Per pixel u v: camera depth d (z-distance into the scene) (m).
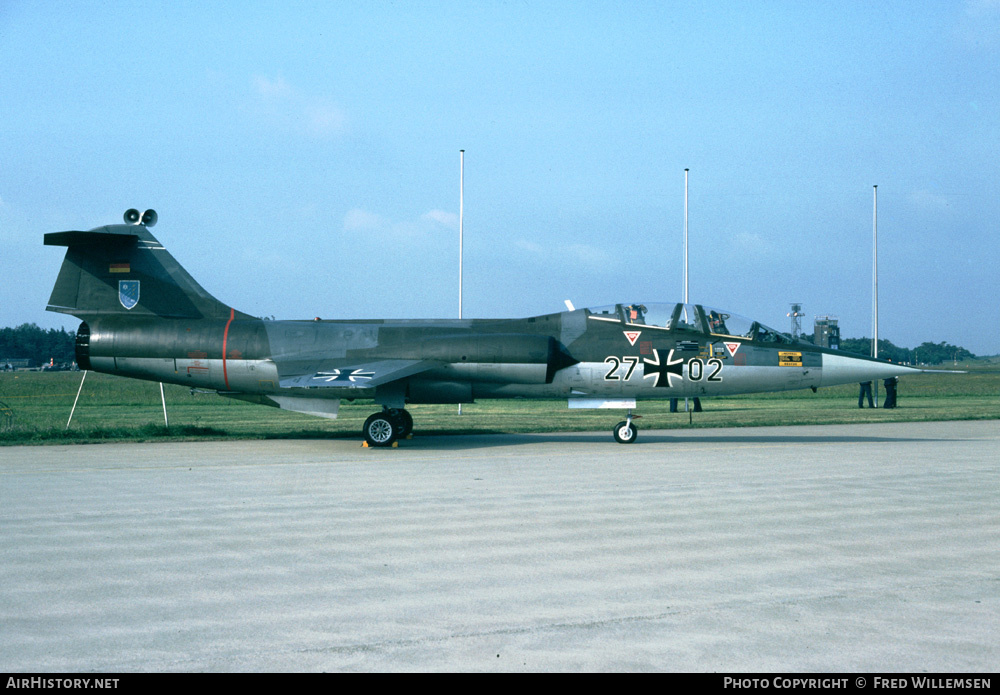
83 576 7.29
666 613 6.16
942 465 14.96
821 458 16.17
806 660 5.22
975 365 180.75
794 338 20.70
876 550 8.19
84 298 21.55
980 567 7.52
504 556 7.98
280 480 13.27
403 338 20.72
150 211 21.78
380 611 6.24
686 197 38.12
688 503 10.94
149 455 17.22
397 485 12.68
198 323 21.20
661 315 20.66
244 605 6.41
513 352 19.59
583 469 14.58
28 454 17.44
